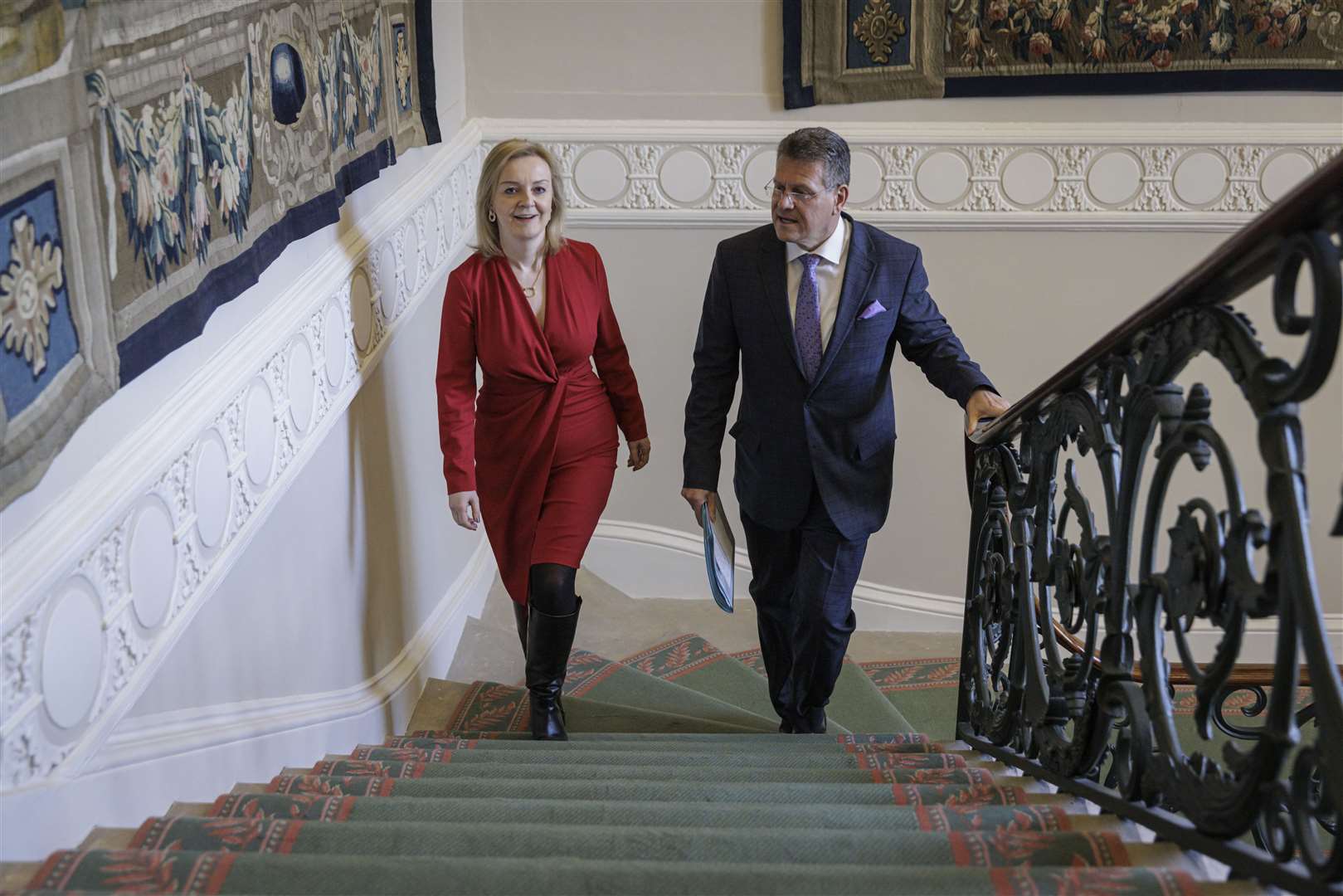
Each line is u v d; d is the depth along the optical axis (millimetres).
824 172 3193
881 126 4945
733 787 2381
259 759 2584
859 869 1621
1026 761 2584
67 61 1752
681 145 5023
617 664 4691
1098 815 2049
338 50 3176
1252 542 1521
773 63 4961
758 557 3771
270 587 2717
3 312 1565
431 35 4125
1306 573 1391
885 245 3438
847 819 2074
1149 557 1835
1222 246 1508
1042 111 4938
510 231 3316
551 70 4992
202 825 1858
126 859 1641
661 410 5309
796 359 3412
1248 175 4945
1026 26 4812
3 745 1616
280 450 2693
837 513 3488
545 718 3574
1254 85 4824
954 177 4980
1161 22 4777
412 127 4020
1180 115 4922
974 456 3113
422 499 4246
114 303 1872
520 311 3361
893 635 5410
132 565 1970
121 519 1921
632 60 4973
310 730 2945
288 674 2852
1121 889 1538
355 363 3309
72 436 1765
